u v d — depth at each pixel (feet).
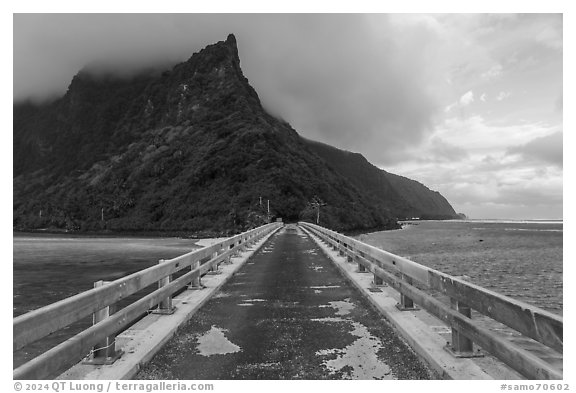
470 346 13.75
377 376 13.42
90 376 12.71
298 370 13.98
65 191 634.02
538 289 88.48
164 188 531.09
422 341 15.30
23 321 9.36
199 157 542.57
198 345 16.56
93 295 12.42
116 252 180.24
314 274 34.78
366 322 19.56
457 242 286.87
